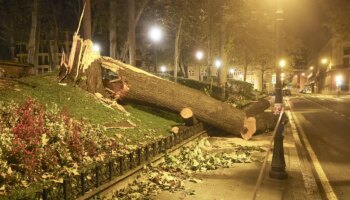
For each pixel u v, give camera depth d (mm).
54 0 41719
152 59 57688
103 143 9539
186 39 42938
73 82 13492
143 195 7605
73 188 6531
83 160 8219
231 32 32844
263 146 14047
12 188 6176
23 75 13406
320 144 15172
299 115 29391
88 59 13688
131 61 30391
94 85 13719
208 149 13398
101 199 6879
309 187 8641
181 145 12148
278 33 9930
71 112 10922
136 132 11758
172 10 35438
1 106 8812
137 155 8961
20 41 44219
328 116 28031
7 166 6449
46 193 5723
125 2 36312
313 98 62375
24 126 7715
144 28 44750
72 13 43812
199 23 34688
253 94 51219
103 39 47594
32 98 10445
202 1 32125
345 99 56469
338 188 8703
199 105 14516
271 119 17234
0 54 47719
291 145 14422
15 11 37062
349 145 14883
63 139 8188
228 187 8477
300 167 10633
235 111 15148
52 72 14375
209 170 10125
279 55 9867
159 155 10258
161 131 13078
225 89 32781
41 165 7125
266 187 8578
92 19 41094
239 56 48750
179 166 10008
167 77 34375
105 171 7469
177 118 15938
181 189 8211
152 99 14328
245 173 9828
